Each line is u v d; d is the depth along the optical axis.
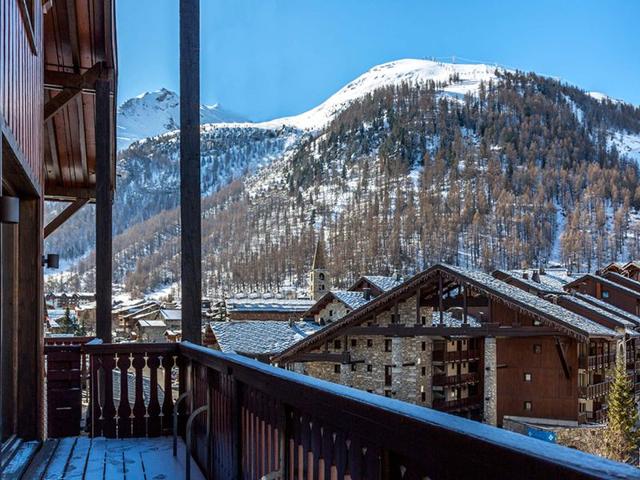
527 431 23.88
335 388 1.85
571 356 24.23
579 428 22.70
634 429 21.52
